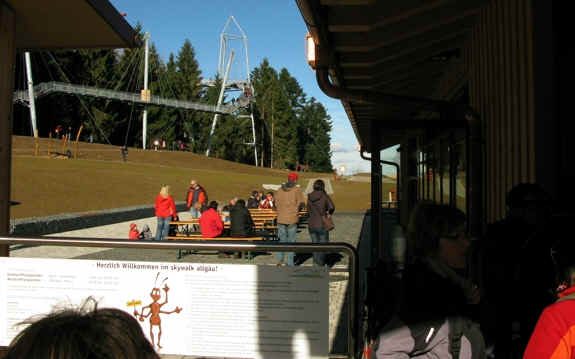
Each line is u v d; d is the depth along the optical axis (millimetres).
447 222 1932
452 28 5387
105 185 30094
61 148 54750
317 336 3039
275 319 3078
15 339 886
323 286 3029
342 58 5320
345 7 4137
